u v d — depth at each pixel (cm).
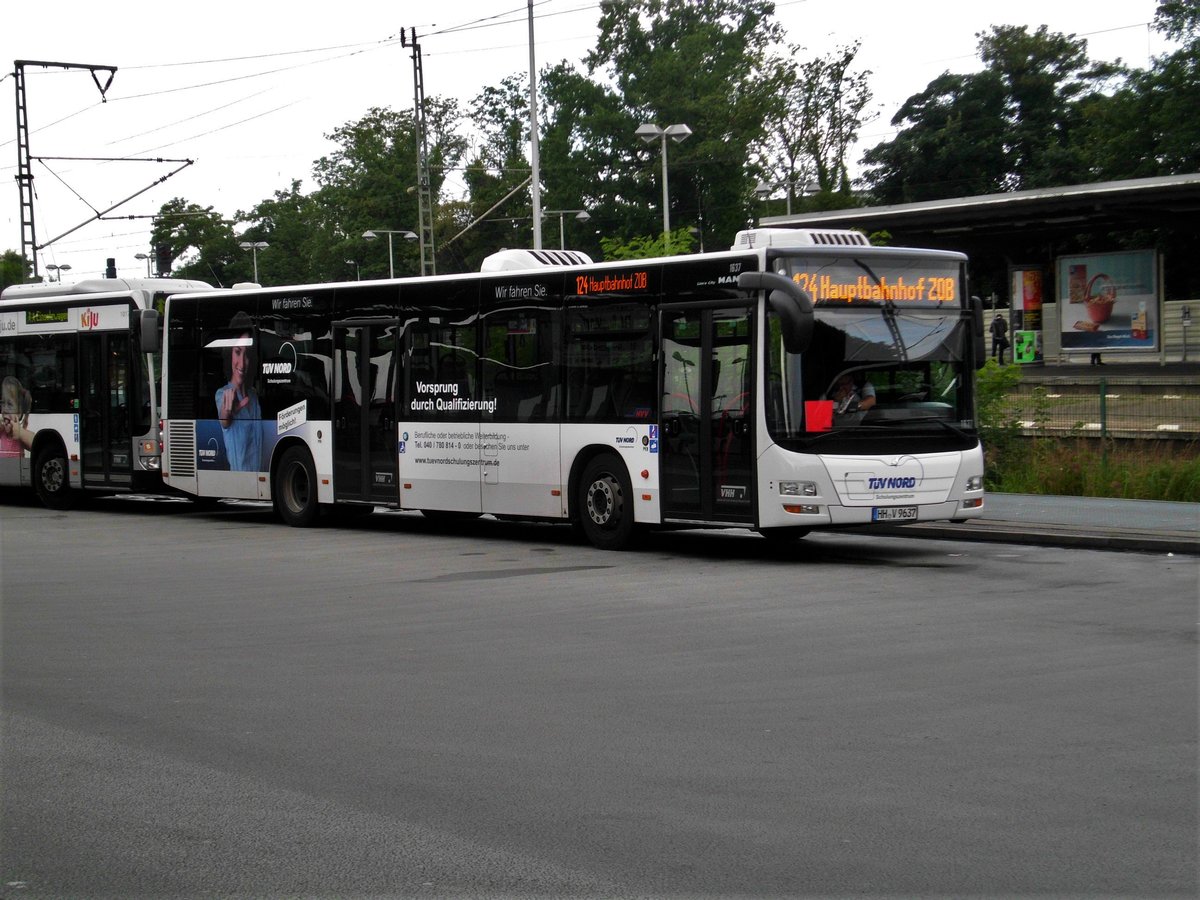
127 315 2319
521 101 8575
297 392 2050
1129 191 3581
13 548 1809
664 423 1598
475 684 898
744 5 7912
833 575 1423
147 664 988
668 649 1012
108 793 660
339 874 541
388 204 8056
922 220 4022
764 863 543
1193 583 1330
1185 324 3972
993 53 7738
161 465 2277
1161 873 525
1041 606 1195
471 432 1816
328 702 851
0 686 916
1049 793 630
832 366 1495
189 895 522
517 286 1762
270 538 1911
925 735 741
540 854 558
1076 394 2766
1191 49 6191
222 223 10625
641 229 7425
